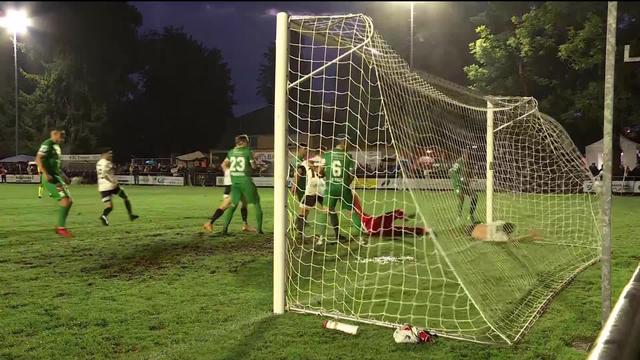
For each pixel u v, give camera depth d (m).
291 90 5.17
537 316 4.53
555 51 25.27
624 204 17.12
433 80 7.25
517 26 24.83
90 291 5.46
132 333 4.07
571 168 11.59
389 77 5.60
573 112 25.89
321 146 7.93
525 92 27.45
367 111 5.83
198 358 3.53
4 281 5.93
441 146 10.82
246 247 8.34
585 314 4.61
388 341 3.88
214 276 6.22
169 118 48.81
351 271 6.42
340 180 8.06
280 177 4.69
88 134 41.44
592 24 21.66
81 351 3.68
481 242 8.10
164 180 35.19
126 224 11.38
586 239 9.06
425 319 4.43
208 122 49.59
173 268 6.70
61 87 38.72
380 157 8.41
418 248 7.87
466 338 3.94
